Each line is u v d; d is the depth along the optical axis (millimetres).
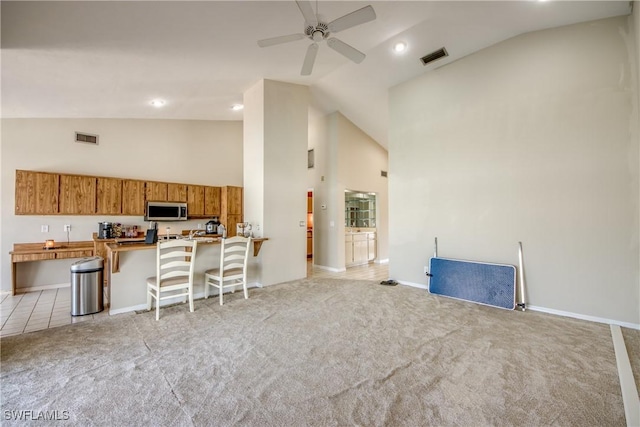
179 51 3033
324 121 6305
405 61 4078
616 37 2838
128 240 4207
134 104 4469
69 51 2639
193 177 6012
